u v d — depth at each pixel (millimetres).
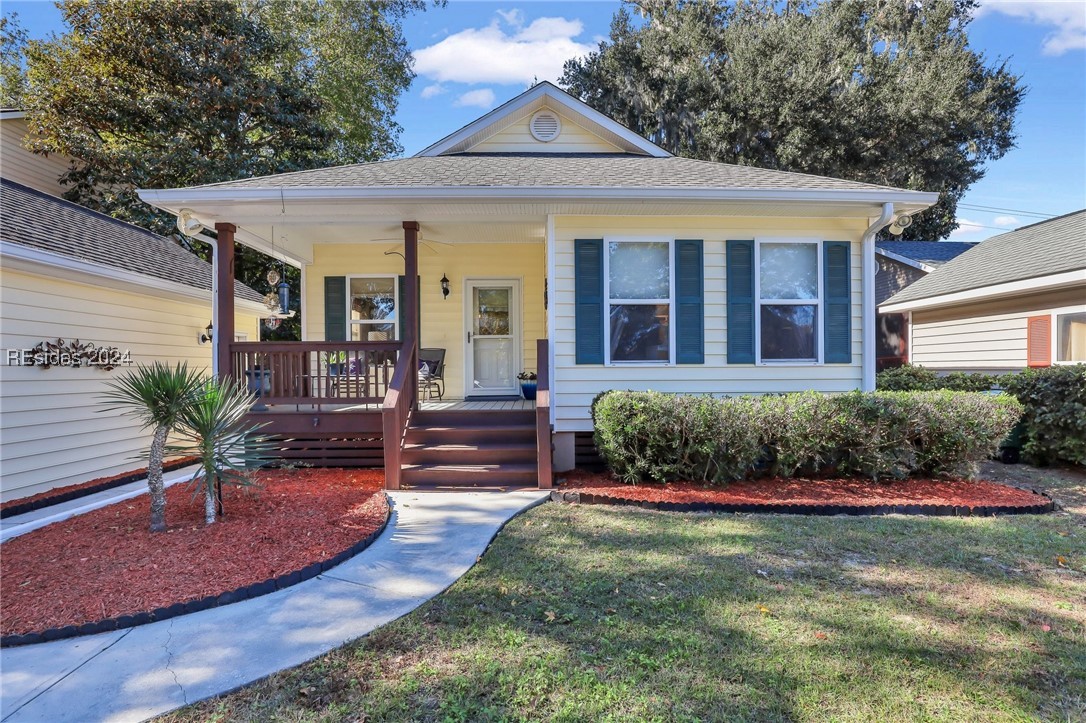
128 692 2383
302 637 2816
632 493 5438
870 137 21062
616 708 2260
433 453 6090
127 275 6922
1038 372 7238
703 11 24344
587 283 6699
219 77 13883
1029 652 2666
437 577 3537
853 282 6879
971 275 10703
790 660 2596
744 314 6789
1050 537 4289
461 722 2176
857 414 5809
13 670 2549
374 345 6668
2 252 5203
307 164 15672
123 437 7250
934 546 4098
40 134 12641
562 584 3434
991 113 21766
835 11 24031
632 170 7402
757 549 4035
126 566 3594
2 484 5438
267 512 4789
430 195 5941
